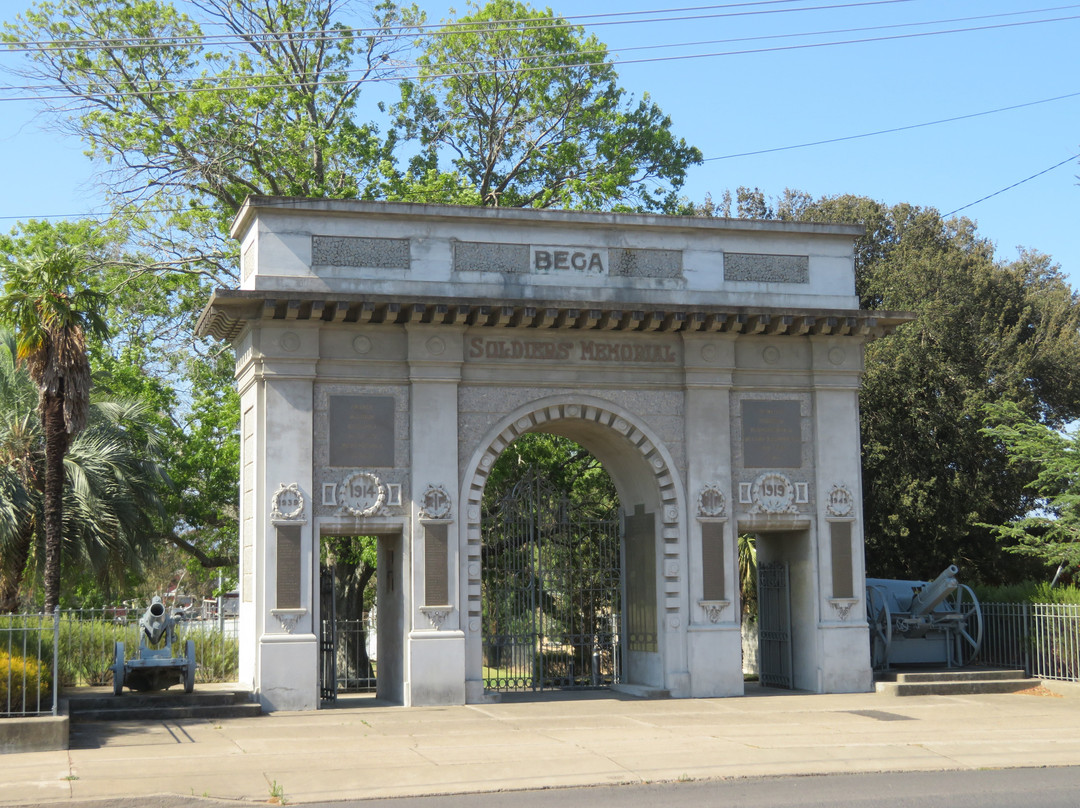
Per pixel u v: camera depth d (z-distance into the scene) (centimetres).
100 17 3338
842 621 2319
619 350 2295
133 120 3209
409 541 2147
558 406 2262
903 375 3550
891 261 4097
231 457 3369
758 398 2355
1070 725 1845
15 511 2384
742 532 2430
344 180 3459
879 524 3466
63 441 2270
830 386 2369
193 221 3431
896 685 2256
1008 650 2542
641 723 1866
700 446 2298
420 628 2131
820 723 1867
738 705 2108
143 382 3359
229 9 3456
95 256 3359
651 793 1312
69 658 2353
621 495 2536
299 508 2091
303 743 1658
